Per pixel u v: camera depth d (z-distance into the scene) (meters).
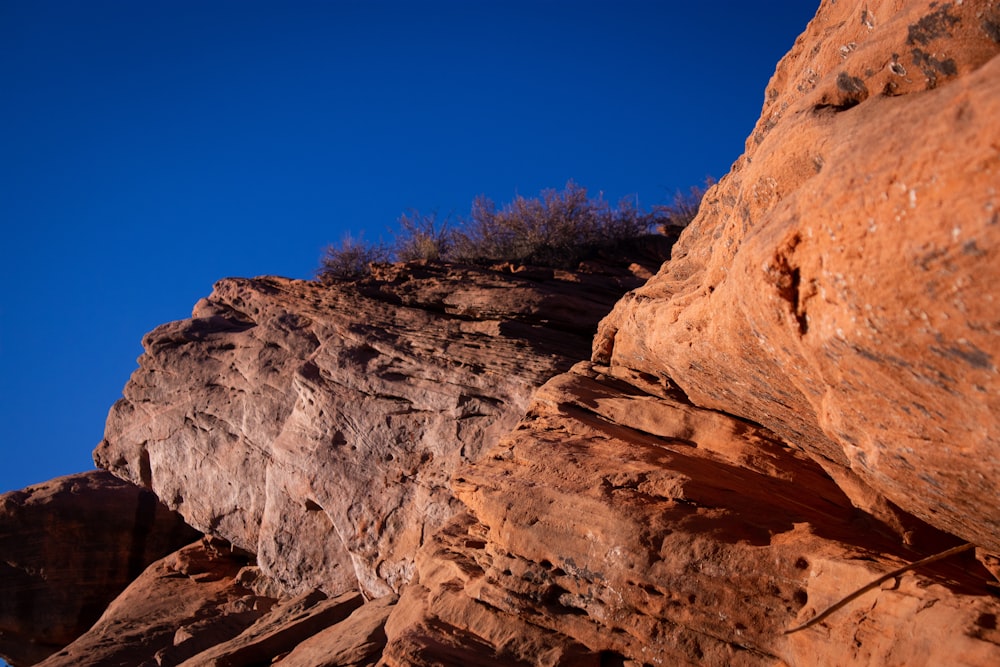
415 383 13.99
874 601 5.51
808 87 6.28
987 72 3.12
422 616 7.59
